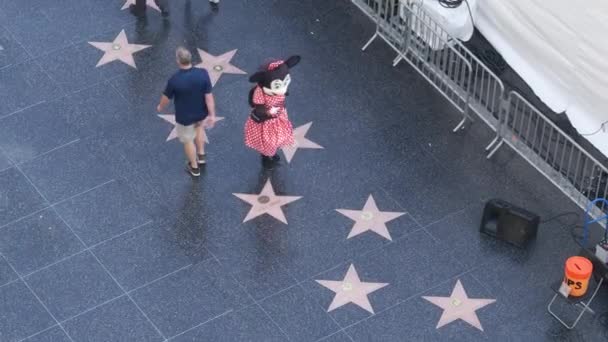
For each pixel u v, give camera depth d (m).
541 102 17.78
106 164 16.78
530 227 15.64
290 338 14.79
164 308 15.10
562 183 16.34
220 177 16.62
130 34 18.64
